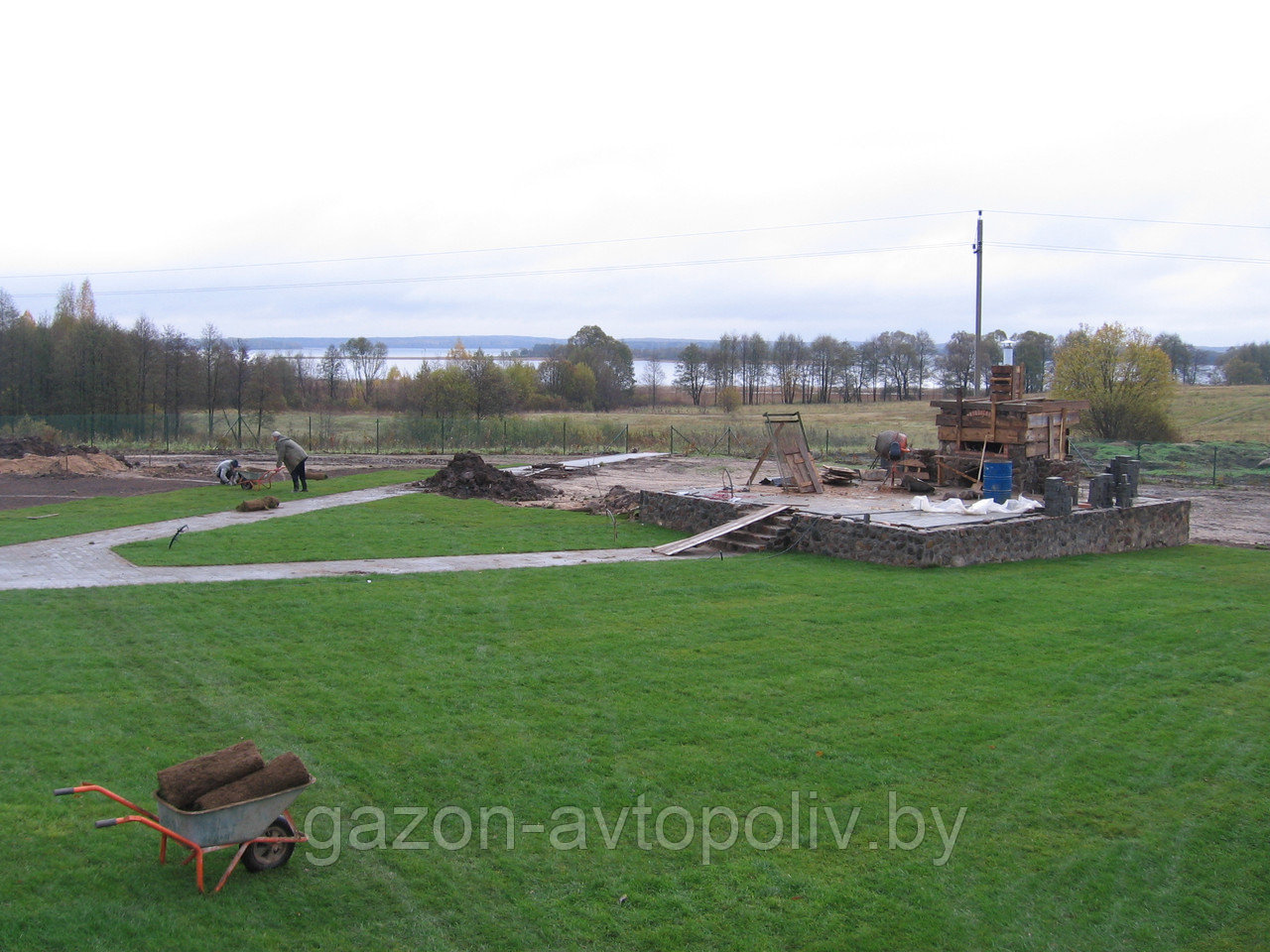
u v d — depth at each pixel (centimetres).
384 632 1345
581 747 970
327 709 1050
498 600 1534
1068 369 5166
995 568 1834
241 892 700
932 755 975
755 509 2164
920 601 1541
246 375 6569
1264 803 891
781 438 2414
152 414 5581
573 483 3275
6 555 1866
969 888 755
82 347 5512
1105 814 870
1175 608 1535
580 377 8494
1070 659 1271
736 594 1589
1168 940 701
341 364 9181
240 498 2764
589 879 747
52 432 4688
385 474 3469
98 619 1382
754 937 684
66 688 1084
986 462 2352
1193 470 3938
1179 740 1023
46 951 611
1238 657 1291
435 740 978
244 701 1064
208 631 1333
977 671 1219
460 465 3123
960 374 8944
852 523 1922
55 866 713
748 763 945
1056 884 764
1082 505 2262
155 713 1020
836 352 10725
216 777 702
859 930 696
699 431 5372
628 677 1172
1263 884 770
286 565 1805
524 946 663
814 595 1584
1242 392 8212
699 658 1247
